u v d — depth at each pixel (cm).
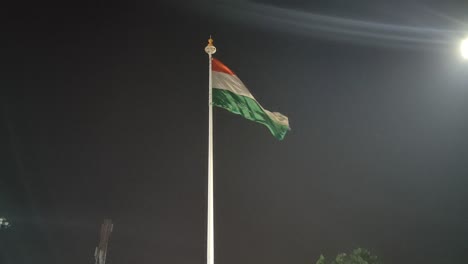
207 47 1614
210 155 1428
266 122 1513
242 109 1505
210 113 1485
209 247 1266
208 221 1319
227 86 1528
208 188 1368
